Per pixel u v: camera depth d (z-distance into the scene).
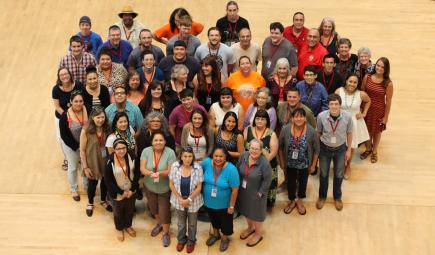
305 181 8.08
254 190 7.40
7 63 11.19
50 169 9.06
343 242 7.86
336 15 12.61
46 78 10.87
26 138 9.60
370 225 8.09
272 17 12.44
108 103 8.41
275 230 8.02
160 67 8.77
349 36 11.98
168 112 8.24
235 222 8.16
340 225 8.09
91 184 8.09
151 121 7.66
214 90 8.41
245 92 8.48
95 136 7.75
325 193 8.30
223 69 9.03
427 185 8.73
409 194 8.57
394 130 9.77
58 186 8.76
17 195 8.59
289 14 12.56
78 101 7.84
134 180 7.59
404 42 11.88
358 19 12.51
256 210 7.52
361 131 8.66
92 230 8.05
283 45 9.05
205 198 7.43
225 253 7.69
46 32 11.96
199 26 10.07
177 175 7.30
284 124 8.22
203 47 9.02
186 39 9.23
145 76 8.57
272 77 8.59
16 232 8.02
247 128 7.91
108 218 8.23
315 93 8.30
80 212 8.33
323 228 8.05
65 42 11.73
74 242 7.87
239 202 7.61
